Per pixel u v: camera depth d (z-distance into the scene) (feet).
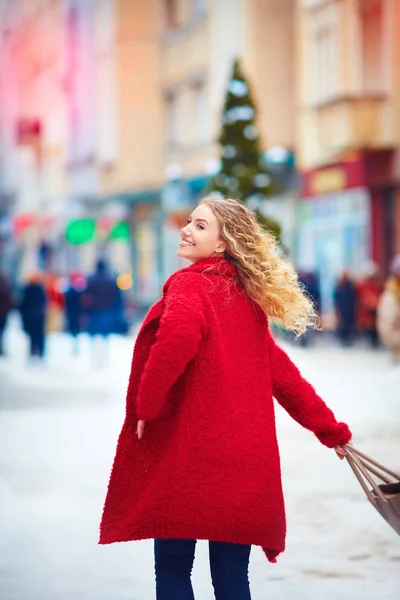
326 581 21.90
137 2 147.64
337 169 110.52
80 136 168.76
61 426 46.93
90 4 161.38
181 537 15.53
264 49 120.78
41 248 189.47
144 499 15.71
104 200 159.94
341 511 28.30
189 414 15.69
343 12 107.34
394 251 104.99
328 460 36.09
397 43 104.17
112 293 84.07
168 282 16.25
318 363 78.38
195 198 134.92
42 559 24.31
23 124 191.83
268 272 16.33
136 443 15.97
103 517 15.99
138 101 147.64
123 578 22.59
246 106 97.09
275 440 16.05
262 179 96.84
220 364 15.74
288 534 25.91
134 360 16.08
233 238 16.31
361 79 106.83
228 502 15.55
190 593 15.92
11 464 36.81
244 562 16.17
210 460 15.61
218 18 126.72
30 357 87.76
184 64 136.98
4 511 29.37
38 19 194.18
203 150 131.23
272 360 16.55
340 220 112.16
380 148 104.99
